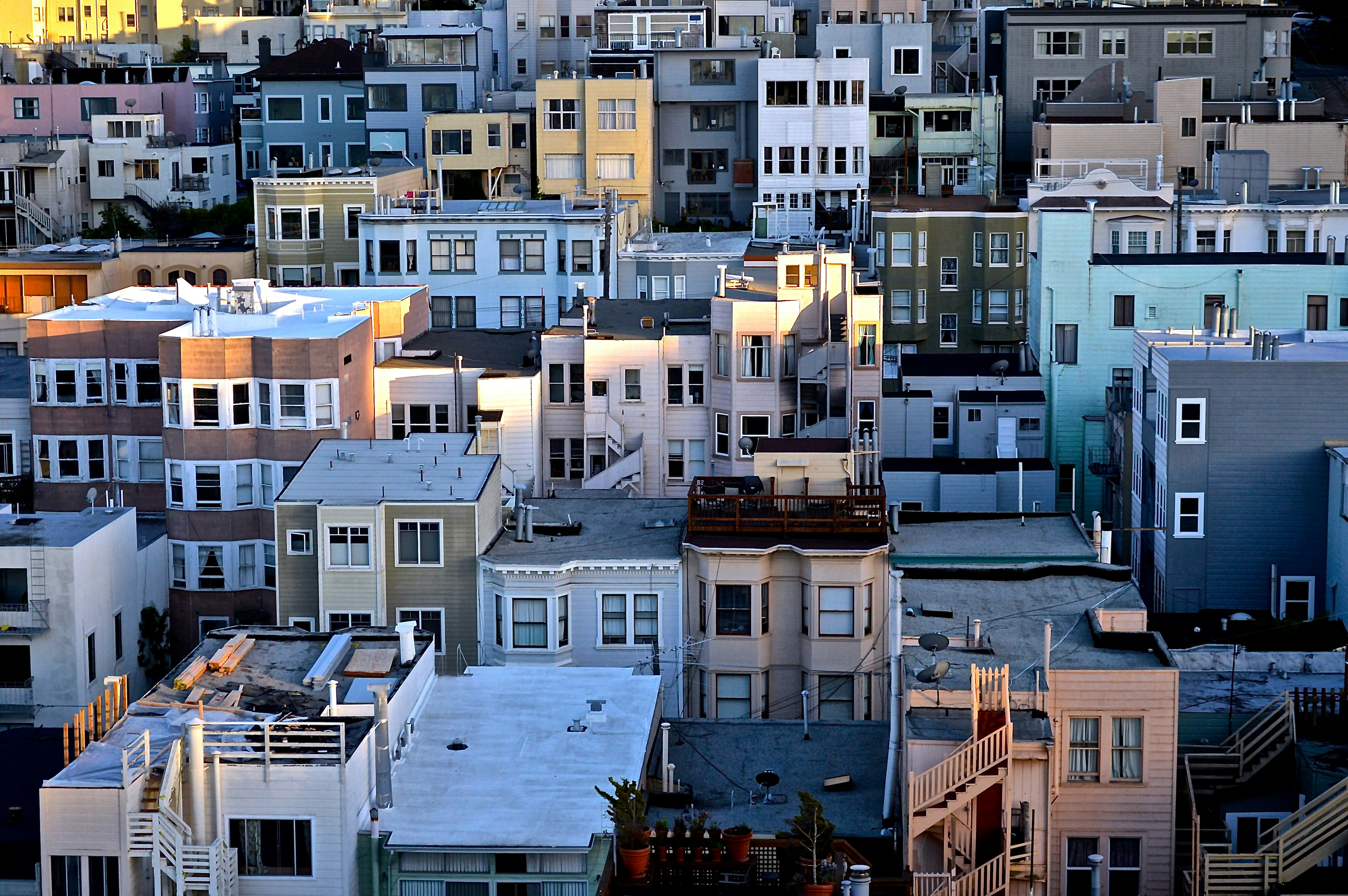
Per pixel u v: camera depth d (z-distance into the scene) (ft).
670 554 349.41
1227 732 298.97
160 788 242.58
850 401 475.31
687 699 345.72
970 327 633.20
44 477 439.22
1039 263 546.67
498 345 503.61
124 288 638.12
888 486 481.05
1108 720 261.85
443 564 352.28
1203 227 629.51
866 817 266.57
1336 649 359.66
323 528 351.87
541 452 472.44
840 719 339.36
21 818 261.44
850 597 336.90
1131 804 262.47
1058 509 545.44
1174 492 404.57
